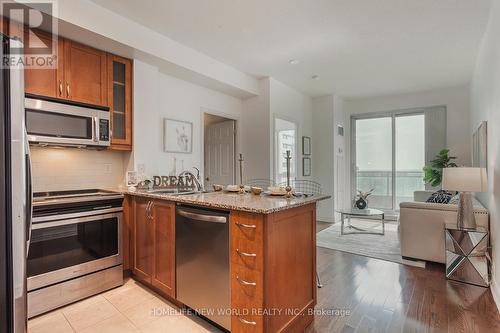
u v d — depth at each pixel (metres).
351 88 5.18
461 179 2.59
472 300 2.27
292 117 5.12
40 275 2.06
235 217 1.69
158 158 3.46
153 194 2.38
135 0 2.42
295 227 1.84
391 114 5.81
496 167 2.41
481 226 2.69
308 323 1.96
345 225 5.25
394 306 2.18
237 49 3.46
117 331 1.88
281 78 4.58
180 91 3.78
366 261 3.23
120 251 2.58
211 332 1.86
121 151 3.25
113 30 2.58
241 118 4.79
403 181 5.77
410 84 4.95
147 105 3.19
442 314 2.06
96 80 2.73
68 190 2.79
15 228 1.03
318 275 2.81
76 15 2.32
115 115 2.92
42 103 2.31
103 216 2.46
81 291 2.30
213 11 2.60
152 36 2.96
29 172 1.16
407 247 3.25
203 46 3.37
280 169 4.98
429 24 2.86
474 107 4.21
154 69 3.27
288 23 2.83
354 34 3.07
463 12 2.63
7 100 1.02
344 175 6.16
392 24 2.86
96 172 3.03
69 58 2.54
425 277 2.75
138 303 2.26
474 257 2.64
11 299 1.02
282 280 1.69
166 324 1.96
